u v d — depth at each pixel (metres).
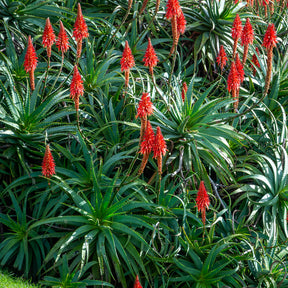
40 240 4.62
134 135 5.44
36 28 6.59
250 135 5.92
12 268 4.64
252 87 6.43
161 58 6.93
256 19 7.93
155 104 5.66
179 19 4.81
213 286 4.52
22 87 5.60
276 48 6.98
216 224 5.18
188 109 5.31
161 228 4.70
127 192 4.91
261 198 5.28
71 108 5.35
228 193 5.57
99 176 4.71
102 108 5.49
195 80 6.76
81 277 4.50
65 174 4.77
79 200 4.44
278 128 6.30
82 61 6.02
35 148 5.11
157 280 4.62
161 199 4.85
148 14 7.02
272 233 5.15
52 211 4.53
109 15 7.00
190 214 4.80
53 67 6.15
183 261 4.62
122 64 4.37
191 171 5.13
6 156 4.84
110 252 4.40
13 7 6.07
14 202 4.75
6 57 5.53
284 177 5.34
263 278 4.62
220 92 6.94
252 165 5.88
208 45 7.10
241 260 4.73
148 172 5.54
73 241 4.55
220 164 5.30
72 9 6.61
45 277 4.32
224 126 5.27
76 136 5.20
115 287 4.66
